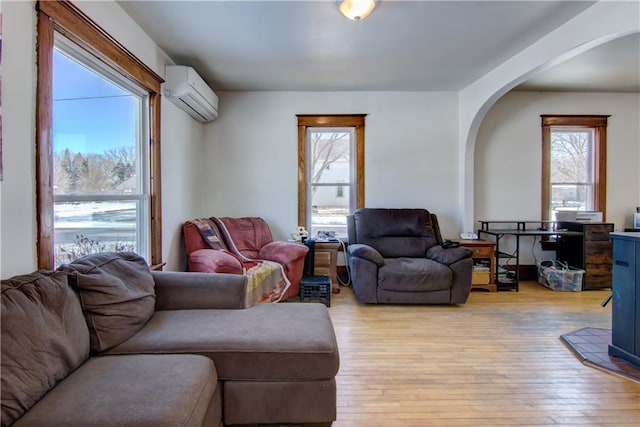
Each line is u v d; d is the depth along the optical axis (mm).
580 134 4430
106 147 2117
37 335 1120
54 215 1646
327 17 2326
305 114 4156
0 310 1047
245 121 4156
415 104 4215
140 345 1462
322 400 1480
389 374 2045
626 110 4363
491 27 2504
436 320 2949
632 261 2125
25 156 1406
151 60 2623
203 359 1381
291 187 4199
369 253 3289
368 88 4047
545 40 2674
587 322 2902
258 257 3549
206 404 1189
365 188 4250
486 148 4359
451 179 4266
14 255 1355
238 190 4180
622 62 3312
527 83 3988
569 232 3920
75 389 1125
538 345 2451
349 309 3240
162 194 2822
